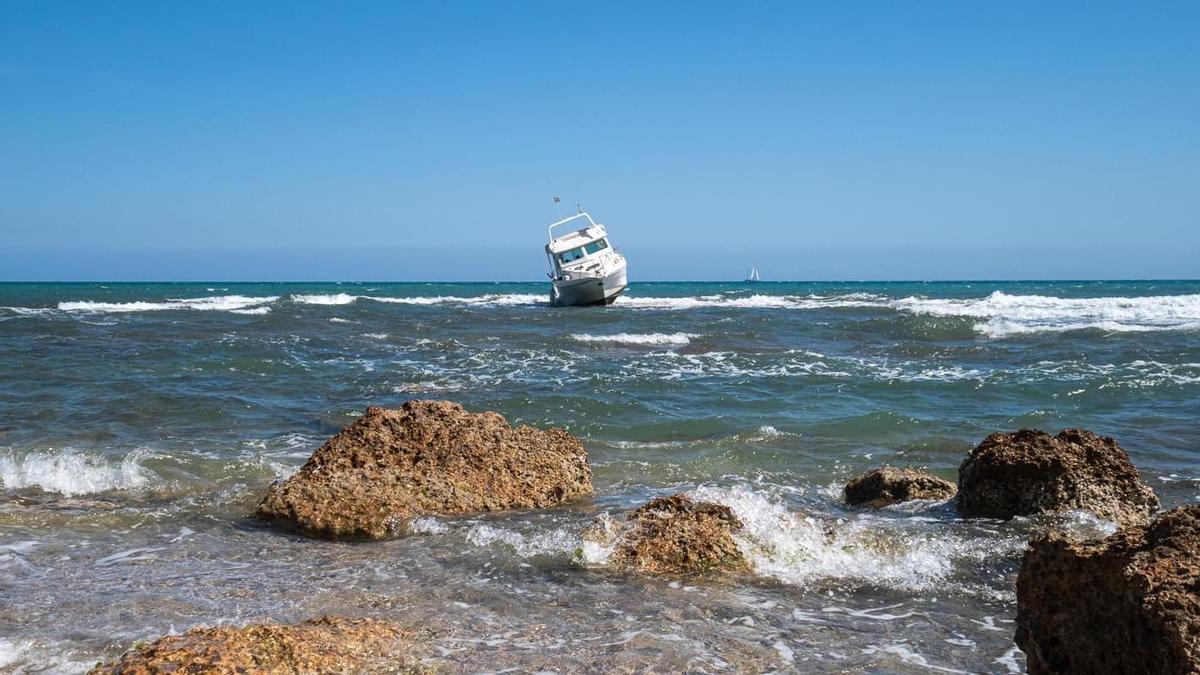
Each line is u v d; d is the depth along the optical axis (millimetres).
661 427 14617
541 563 7457
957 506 9289
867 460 12383
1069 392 17484
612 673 5184
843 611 6391
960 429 14336
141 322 35125
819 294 75250
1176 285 101812
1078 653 4742
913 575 7156
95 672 4613
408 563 7492
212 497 9844
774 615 6281
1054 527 8242
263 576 7070
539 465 10078
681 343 29312
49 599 6387
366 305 52875
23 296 63219
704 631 5926
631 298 64562
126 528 8578
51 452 11688
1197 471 11352
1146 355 23016
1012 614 6348
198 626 5777
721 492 8914
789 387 18734
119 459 11359
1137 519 8516
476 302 59906
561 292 50344
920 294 72938
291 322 36219
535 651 5496
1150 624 4340
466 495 9398
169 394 16859
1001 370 21156
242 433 13781
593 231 51344
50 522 8625
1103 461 8875
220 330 31922
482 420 10438
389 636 5523
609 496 10297
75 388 17438
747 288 113062
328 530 8523
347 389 18375
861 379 19594
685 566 7246
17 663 5219
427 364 22859
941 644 5766
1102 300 44562
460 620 6047
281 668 4777
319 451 9906
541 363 23141
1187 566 4504
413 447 9930
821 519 8680
